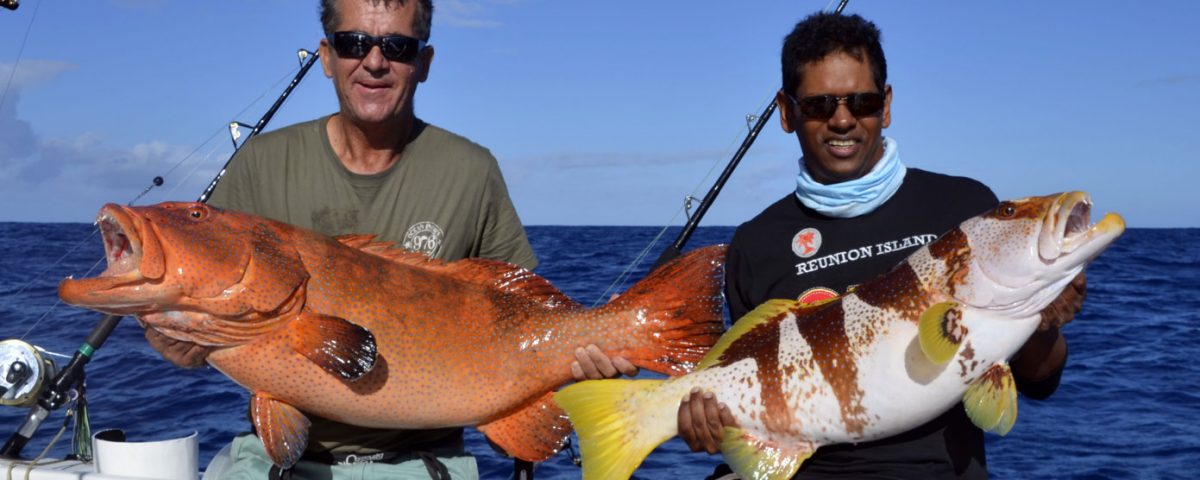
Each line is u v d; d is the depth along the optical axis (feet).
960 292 9.57
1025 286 9.32
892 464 10.73
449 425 10.79
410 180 11.87
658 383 10.48
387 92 11.30
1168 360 36.68
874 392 9.82
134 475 12.67
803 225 11.94
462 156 12.09
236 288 9.73
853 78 11.19
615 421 10.48
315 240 10.36
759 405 10.23
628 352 10.75
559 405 10.42
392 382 10.34
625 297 10.80
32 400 13.74
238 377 10.23
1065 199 9.20
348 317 10.19
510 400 10.79
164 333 10.00
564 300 10.95
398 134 11.77
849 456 10.85
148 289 9.53
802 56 11.41
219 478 11.81
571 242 152.25
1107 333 44.78
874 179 11.35
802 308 10.44
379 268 10.52
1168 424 26.58
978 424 9.66
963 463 10.83
